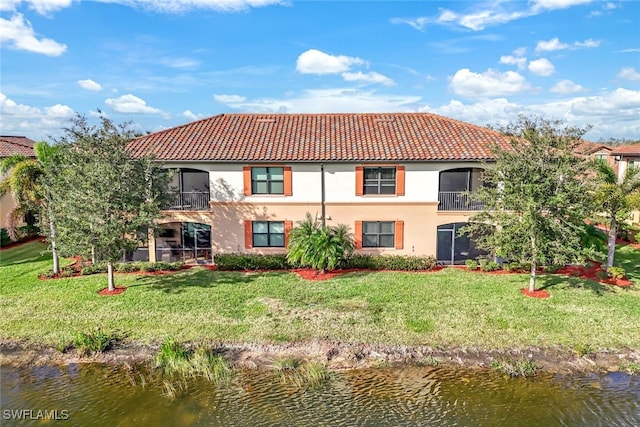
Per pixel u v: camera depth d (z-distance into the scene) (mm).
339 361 14836
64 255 19828
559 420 11930
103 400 12969
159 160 22922
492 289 20422
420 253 24969
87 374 14273
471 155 23516
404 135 26109
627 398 12820
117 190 19078
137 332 16484
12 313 18000
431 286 20984
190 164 24141
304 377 14000
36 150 23703
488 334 16109
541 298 19156
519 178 18438
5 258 27000
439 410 12398
